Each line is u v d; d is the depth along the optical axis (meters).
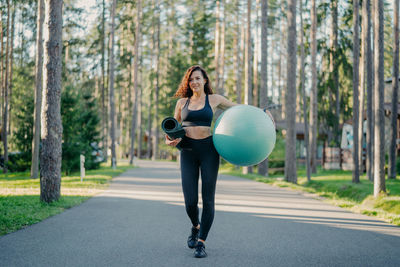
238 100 31.94
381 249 4.41
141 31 47.41
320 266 3.67
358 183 14.54
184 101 4.30
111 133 28.80
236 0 36.84
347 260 3.91
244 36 39.75
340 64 24.39
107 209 7.41
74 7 26.83
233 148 3.91
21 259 3.79
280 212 7.38
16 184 12.92
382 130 9.95
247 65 22.56
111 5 31.28
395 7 16.00
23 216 6.19
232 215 6.94
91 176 16.56
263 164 21.62
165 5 49.38
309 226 5.89
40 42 15.27
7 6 22.61
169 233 5.16
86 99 23.06
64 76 25.94
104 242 4.57
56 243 4.50
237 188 12.74
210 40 46.00
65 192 10.17
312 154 24.39
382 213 7.29
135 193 10.45
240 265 3.66
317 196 11.00
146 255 3.99
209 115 4.15
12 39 26.53
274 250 4.30
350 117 28.52
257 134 3.90
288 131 17.03
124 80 43.69
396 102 16.17
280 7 35.31
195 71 4.23
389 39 28.58
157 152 56.28
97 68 33.78
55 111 8.02
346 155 26.34
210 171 4.09
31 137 20.00
